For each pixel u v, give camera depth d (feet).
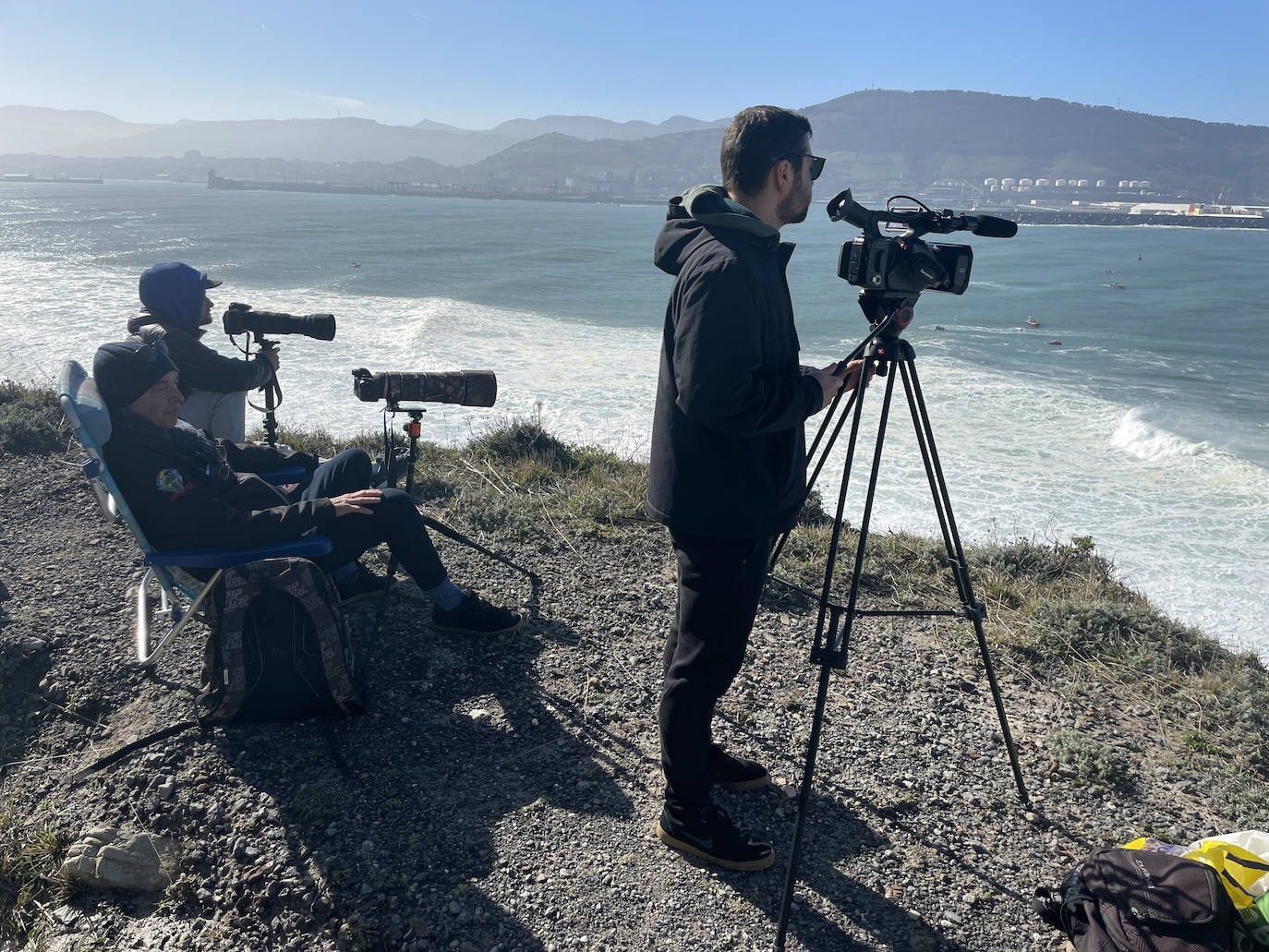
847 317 143.02
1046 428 62.75
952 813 9.91
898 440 56.75
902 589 16.70
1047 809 10.10
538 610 14.37
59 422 23.41
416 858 8.71
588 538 17.79
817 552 18.08
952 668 13.51
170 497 9.87
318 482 13.12
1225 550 40.14
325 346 78.64
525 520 18.15
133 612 13.58
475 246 305.12
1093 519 43.65
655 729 11.18
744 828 9.42
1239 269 315.17
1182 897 7.11
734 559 7.72
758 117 7.14
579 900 8.29
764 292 6.98
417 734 10.78
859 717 11.81
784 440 7.67
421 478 20.44
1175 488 49.14
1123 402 77.46
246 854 8.75
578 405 59.93
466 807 9.51
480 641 13.17
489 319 109.19
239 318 14.89
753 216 6.85
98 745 10.64
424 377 12.30
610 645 13.38
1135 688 13.42
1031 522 42.52
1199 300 193.67
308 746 10.47
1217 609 34.42
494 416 54.44
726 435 7.14
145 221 433.48
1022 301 183.21
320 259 225.15
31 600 13.85
